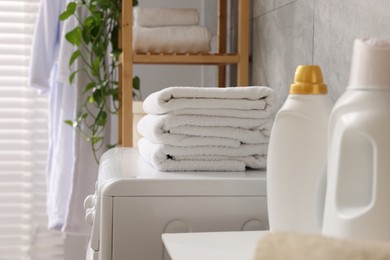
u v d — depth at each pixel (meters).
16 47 2.55
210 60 1.67
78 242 2.56
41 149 2.58
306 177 0.82
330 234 0.70
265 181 1.06
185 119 1.12
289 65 1.47
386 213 0.65
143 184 1.03
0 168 2.55
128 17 1.64
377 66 0.69
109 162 1.30
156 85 2.39
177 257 0.77
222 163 1.16
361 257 0.46
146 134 1.26
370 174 0.70
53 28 2.18
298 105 0.83
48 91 2.27
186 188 1.04
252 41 1.82
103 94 2.05
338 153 0.70
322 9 1.25
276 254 0.50
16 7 2.53
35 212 2.59
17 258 2.59
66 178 2.16
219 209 1.05
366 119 0.67
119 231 1.03
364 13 1.05
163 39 1.67
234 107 1.14
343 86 1.14
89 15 2.13
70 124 2.05
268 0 1.64
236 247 0.83
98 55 2.08
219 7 2.00
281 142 0.84
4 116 2.55
